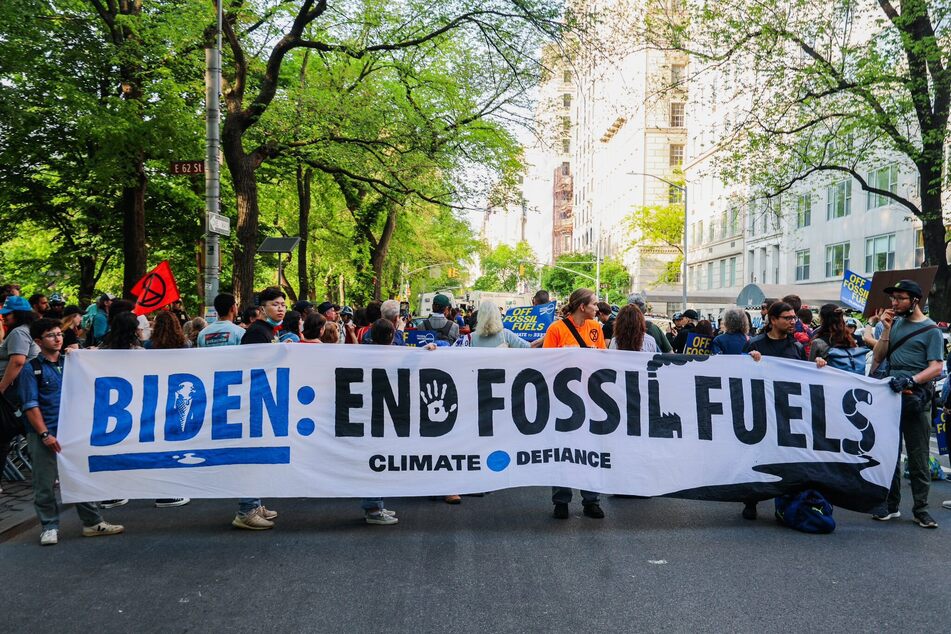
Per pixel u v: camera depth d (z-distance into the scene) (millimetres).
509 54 16141
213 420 6320
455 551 5547
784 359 6793
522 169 19969
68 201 21906
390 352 6539
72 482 6031
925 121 17703
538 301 12922
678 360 6766
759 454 6660
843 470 6613
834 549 5641
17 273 26734
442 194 19312
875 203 34031
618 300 72188
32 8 16547
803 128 19031
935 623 4238
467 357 6605
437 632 4090
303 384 6438
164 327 6719
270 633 4094
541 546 5684
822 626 4188
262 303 6949
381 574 5023
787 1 18281
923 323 6621
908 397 6414
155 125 16781
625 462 6617
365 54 16312
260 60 17609
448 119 18188
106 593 4711
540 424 6625
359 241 32031
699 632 4098
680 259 62062
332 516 6703
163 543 5812
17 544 5852
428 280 56969
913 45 16594
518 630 4117
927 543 5840
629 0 16859
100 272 25344
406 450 6473
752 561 5328
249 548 5664
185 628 4172
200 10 14164
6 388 6379
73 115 16828
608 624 4195
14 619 4309
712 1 18000
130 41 16344
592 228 103875
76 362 6254
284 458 6344
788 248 42938
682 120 75188
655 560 5332
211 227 11938
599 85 18359
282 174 24953
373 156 17984
